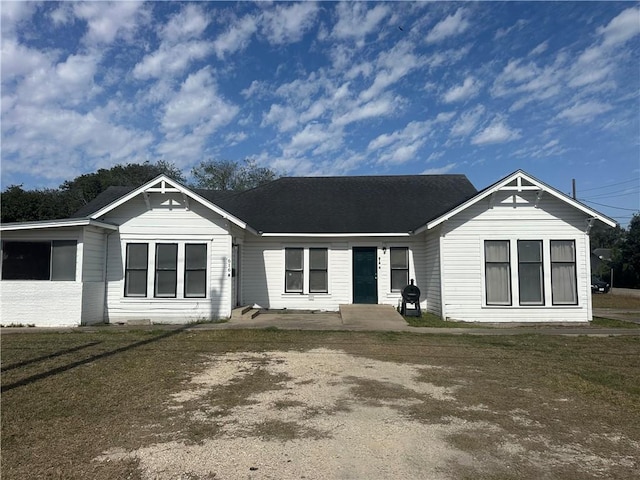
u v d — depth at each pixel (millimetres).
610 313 20781
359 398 6641
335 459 4559
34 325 14297
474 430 5391
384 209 20078
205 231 15969
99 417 5742
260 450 4758
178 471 4266
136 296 15852
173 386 7219
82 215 18594
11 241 14766
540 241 15711
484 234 15812
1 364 8703
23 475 4168
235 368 8516
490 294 15719
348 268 18719
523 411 6109
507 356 9844
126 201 15828
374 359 9445
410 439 5094
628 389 7230
